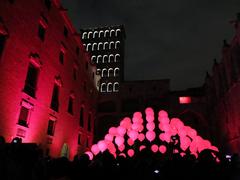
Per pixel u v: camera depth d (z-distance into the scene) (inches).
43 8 879.7
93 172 248.8
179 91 1654.8
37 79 816.3
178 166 264.8
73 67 1187.3
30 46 775.7
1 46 639.8
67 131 1055.6
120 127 892.6
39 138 804.0
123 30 1990.7
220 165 237.3
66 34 1119.6
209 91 1508.4
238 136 1022.4
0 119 616.1
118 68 1786.4
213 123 1445.6
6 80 647.8
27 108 753.6
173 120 901.2
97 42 1913.1
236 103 1043.3
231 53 1099.3
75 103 1183.6
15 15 697.6
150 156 317.4
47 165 237.6
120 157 289.4
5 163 176.6
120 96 1659.7
